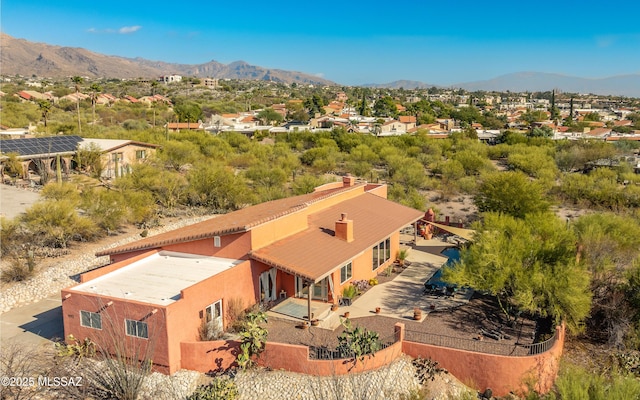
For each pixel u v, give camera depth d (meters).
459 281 20.59
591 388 13.38
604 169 58.16
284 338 18.62
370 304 22.42
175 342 16.72
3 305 22.08
